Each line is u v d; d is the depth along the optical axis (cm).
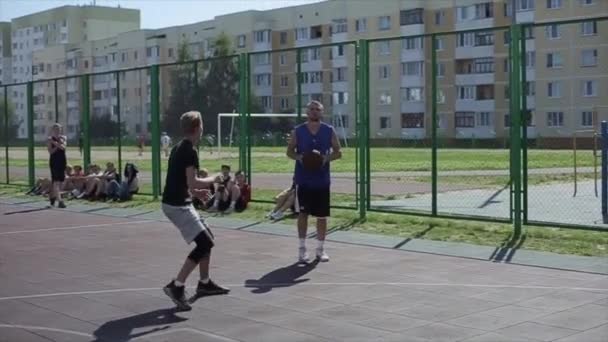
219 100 2261
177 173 781
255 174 2870
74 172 2005
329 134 1019
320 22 7744
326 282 887
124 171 1947
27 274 962
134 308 774
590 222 1373
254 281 898
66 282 909
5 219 1568
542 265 971
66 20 12094
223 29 8419
